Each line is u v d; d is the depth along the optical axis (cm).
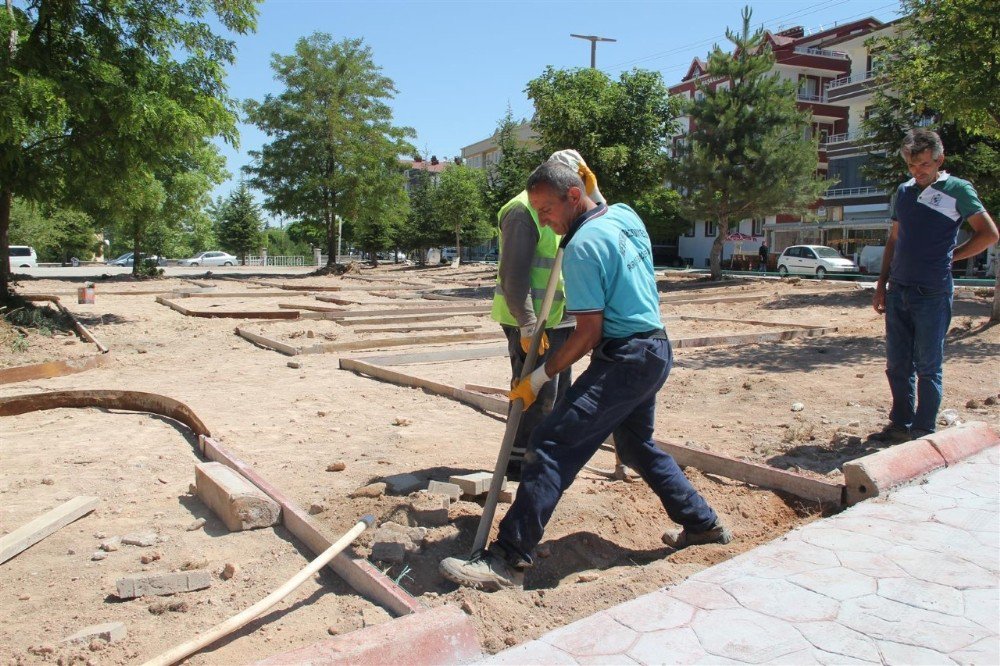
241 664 263
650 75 2542
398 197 3969
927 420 520
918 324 520
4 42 1156
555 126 2559
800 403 686
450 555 356
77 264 5753
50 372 886
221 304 1894
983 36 1044
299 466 503
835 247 4319
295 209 3841
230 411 687
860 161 4247
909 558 325
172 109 1259
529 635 281
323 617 297
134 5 1301
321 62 3734
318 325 1375
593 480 479
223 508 398
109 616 302
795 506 431
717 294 2133
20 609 309
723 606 285
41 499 441
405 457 521
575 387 336
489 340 1211
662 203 4691
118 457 531
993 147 1766
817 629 268
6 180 1285
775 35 5134
